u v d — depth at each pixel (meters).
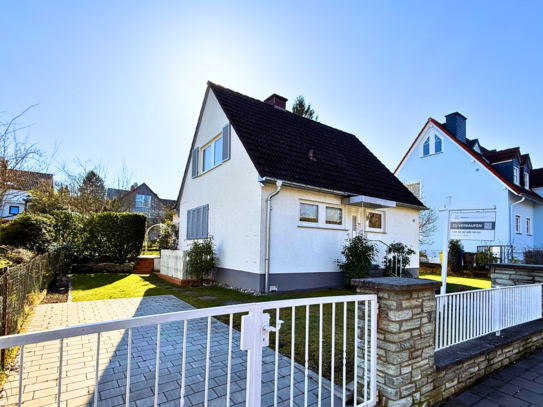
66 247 11.98
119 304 7.04
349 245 9.91
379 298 3.04
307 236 9.41
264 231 8.56
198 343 4.55
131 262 13.84
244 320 2.04
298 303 2.36
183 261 10.26
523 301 5.44
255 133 10.07
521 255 14.46
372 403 2.88
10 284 4.05
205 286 9.90
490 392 3.60
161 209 29.73
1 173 9.45
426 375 3.19
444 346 3.72
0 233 9.19
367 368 3.03
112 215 13.60
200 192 12.67
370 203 9.95
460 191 17.80
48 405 2.86
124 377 3.44
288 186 8.80
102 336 4.82
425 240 19.00
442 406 3.27
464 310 4.09
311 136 12.23
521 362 4.53
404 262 10.86
